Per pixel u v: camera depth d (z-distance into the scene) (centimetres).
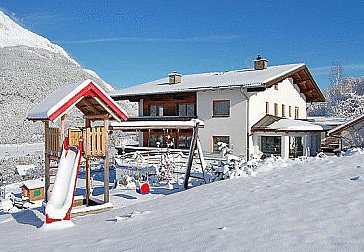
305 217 556
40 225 857
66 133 1005
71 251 556
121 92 2852
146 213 818
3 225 925
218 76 2775
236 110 2325
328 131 2248
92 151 1038
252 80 2264
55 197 856
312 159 1259
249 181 1053
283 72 2388
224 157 1528
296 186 844
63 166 912
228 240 491
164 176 1897
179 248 487
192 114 2561
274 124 2256
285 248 430
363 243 412
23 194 1961
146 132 2762
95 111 1083
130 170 2114
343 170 951
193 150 1512
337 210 568
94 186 1984
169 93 2548
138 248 517
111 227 727
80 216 969
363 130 2109
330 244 424
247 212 654
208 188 1073
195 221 645
